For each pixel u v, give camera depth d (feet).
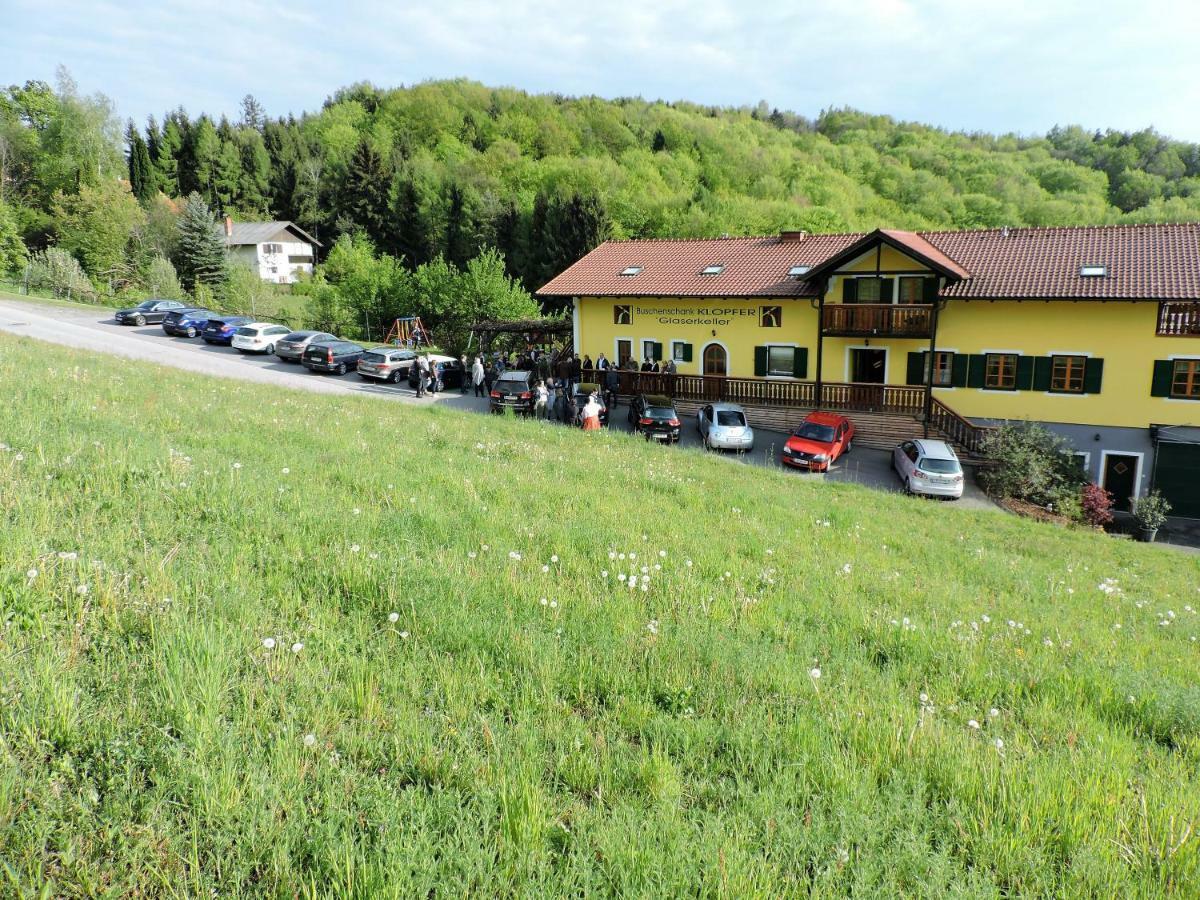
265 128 367.66
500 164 340.18
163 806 11.49
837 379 97.40
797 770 14.44
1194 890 11.67
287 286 237.25
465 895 10.56
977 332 88.58
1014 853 12.49
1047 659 22.75
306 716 14.20
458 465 40.09
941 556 38.50
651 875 11.32
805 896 11.25
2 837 10.30
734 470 61.62
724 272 104.99
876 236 84.94
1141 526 75.10
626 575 25.25
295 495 27.48
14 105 206.69
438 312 160.66
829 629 23.41
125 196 190.49
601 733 14.93
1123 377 83.15
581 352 112.57
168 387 54.34
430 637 18.26
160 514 22.84
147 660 14.99
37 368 48.29
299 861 10.90
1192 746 17.53
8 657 13.99
